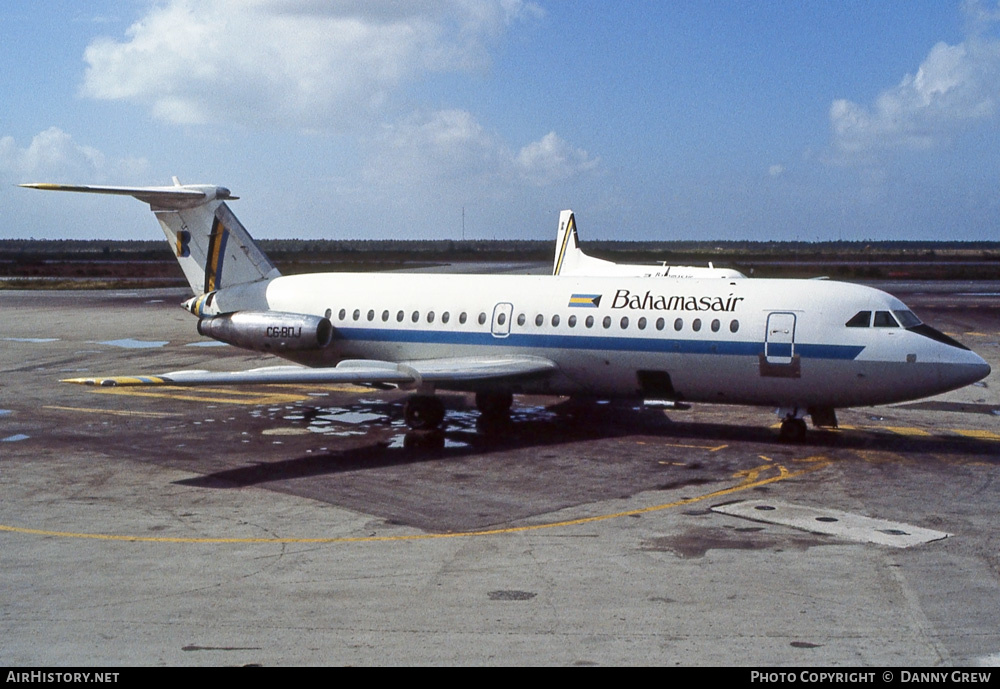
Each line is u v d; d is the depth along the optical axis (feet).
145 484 57.67
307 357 86.07
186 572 40.83
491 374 71.26
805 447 69.62
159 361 117.70
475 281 81.00
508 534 46.96
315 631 34.04
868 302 67.21
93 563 42.11
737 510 51.62
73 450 67.82
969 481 58.75
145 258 640.17
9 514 50.55
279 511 51.37
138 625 34.63
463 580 39.75
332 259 577.02
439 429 76.33
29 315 182.60
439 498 54.44
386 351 82.43
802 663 31.32
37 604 36.86
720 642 33.06
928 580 39.81
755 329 68.64
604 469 62.13
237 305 88.69
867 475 60.39
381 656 31.81
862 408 88.63
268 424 78.74
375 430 76.13
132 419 80.79
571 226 178.91
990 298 232.32
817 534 46.85
